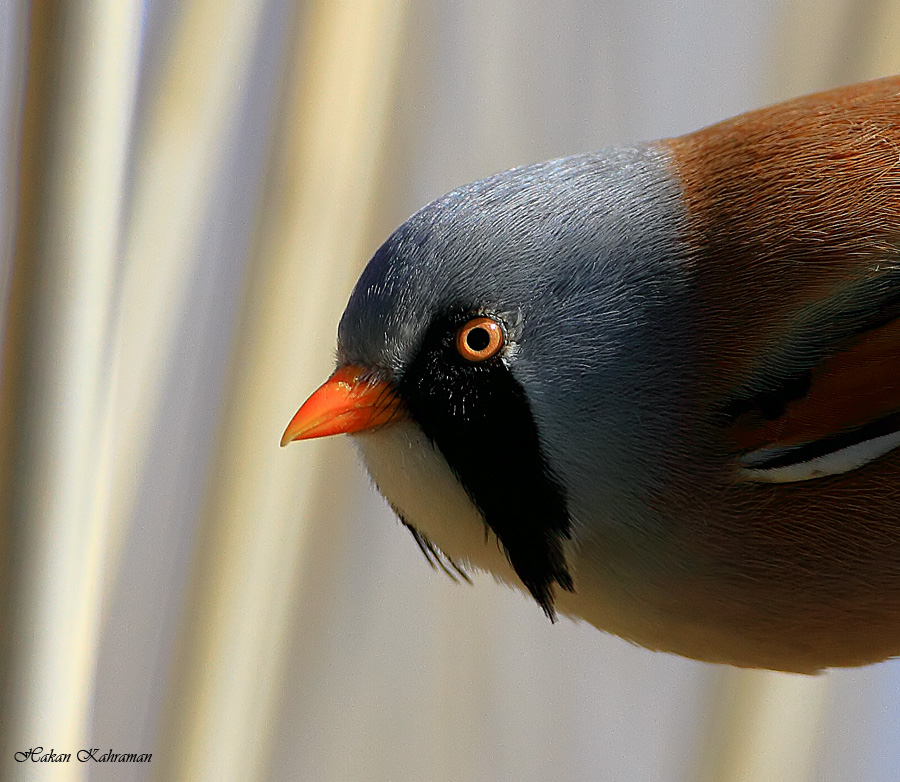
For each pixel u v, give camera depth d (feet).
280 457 5.46
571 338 5.37
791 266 5.37
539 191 5.38
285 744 5.52
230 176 5.50
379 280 5.39
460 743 5.54
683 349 5.37
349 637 5.54
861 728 5.51
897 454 5.37
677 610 5.39
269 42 5.49
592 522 5.38
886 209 5.36
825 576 5.38
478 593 5.56
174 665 5.45
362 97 5.48
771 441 5.37
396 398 5.39
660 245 5.37
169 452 5.51
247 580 5.46
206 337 5.51
